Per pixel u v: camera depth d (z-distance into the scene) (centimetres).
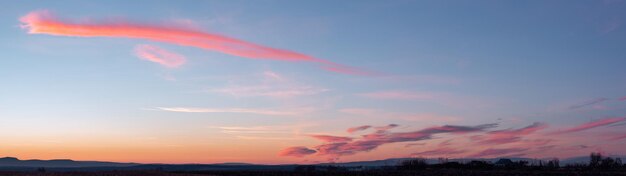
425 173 14550
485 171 16562
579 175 13488
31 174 11188
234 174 13975
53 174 11231
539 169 18162
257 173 14525
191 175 11294
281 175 13388
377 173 14388
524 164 19525
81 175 10956
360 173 14400
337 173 14400
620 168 17375
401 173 14438
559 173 14475
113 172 12556
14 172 11919
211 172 15025
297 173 14638
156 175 11238
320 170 17975
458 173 14700
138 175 11094
